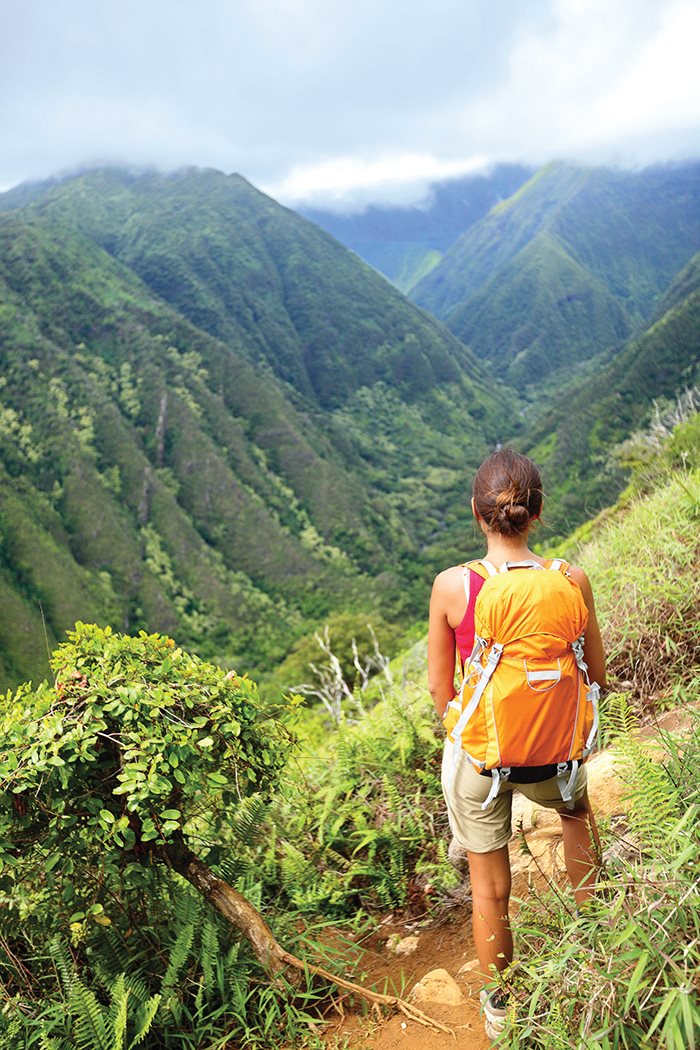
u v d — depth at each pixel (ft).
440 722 12.54
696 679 10.59
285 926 9.34
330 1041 7.76
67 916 8.19
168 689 8.03
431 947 9.28
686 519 15.01
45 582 449.48
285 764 9.05
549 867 8.81
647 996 5.12
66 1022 7.50
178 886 8.55
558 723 6.13
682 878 5.56
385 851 10.80
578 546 22.97
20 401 606.55
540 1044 5.89
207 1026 7.74
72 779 7.67
